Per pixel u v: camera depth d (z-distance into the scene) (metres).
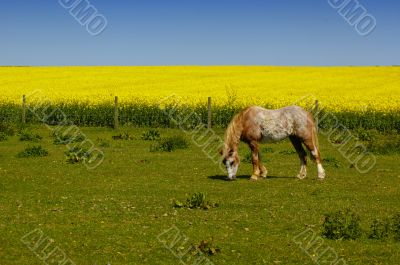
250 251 8.96
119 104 31.86
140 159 19.41
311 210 11.81
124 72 61.09
